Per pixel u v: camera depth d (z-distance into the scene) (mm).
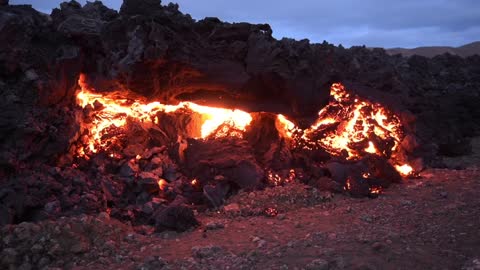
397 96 12227
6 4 8461
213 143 9672
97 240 6602
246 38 9750
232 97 9883
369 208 8320
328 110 11375
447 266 5457
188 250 6473
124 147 9500
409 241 6289
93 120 9391
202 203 8703
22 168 7781
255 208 8406
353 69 12375
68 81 8562
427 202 8422
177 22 8992
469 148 14289
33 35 8281
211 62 9320
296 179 9859
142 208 8000
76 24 8547
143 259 6203
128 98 9305
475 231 6539
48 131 8148
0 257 6039
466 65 21422
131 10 8930
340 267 5410
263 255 6082
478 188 9273
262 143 10453
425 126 14344
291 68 9703
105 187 8352
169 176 9102
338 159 10234
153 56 8391
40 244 6223
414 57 20125
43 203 7496
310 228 7281
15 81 7996
